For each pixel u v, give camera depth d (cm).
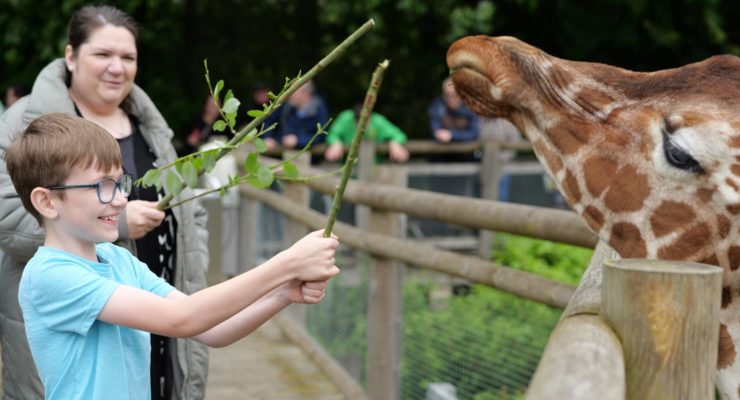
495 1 1211
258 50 1409
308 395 538
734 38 1271
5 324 295
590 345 161
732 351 210
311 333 651
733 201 200
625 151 212
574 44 1218
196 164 252
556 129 221
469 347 412
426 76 1367
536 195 993
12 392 297
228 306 208
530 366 376
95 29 303
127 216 276
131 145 314
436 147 1012
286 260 211
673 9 1191
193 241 322
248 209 867
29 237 278
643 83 216
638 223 211
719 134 198
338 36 1390
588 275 218
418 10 1153
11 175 217
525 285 362
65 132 211
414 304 463
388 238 486
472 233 775
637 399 175
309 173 647
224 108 248
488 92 227
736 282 207
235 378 569
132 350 223
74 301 209
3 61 1172
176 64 1348
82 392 212
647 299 172
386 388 485
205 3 1389
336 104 1404
